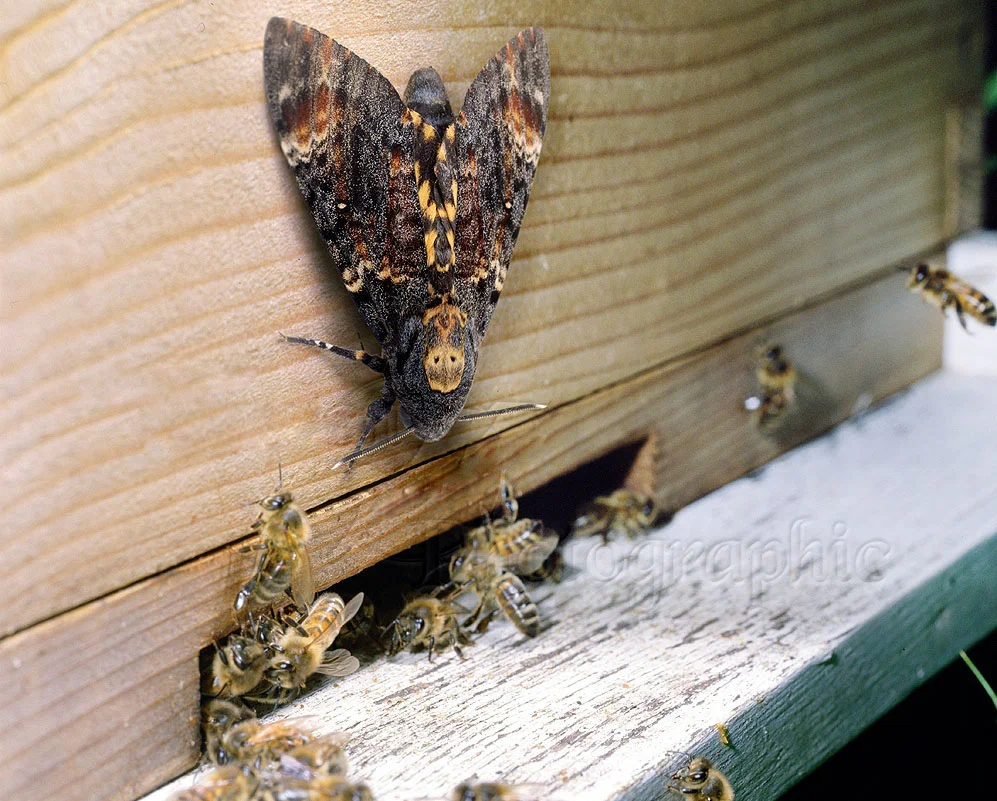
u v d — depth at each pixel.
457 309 0.38
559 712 0.40
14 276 0.35
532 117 0.39
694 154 0.46
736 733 0.40
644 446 0.47
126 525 0.37
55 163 0.35
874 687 0.43
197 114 0.36
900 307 0.55
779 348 0.49
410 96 0.38
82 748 0.37
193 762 0.38
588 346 0.44
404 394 0.38
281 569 0.38
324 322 0.38
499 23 0.40
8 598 0.35
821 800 0.47
